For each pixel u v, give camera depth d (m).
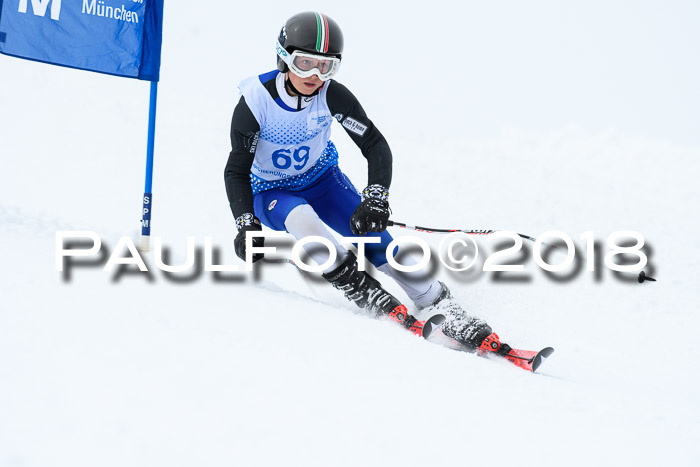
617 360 17.25
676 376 16.41
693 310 21.23
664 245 27.69
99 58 17.08
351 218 14.29
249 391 8.45
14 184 32.59
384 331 11.98
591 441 8.58
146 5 17.22
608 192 34.69
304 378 9.07
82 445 6.93
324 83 14.36
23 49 16.70
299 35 13.23
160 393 8.05
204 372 8.74
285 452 7.32
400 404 8.80
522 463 7.78
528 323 18.98
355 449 7.57
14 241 13.92
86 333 9.34
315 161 15.27
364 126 14.59
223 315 10.99
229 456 7.10
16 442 6.84
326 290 18.02
